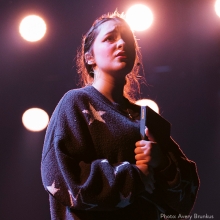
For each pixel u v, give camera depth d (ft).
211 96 31.01
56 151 7.63
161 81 30.68
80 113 8.05
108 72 8.67
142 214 7.90
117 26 8.96
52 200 7.91
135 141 8.12
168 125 8.79
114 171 7.48
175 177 8.10
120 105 8.50
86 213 7.65
